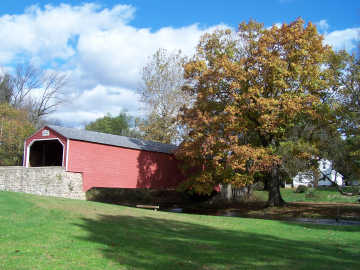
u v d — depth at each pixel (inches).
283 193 1684.3
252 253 382.3
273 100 976.9
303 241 504.1
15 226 434.3
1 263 281.7
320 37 1042.7
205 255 359.3
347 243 495.5
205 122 1051.3
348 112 917.8
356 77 924.6
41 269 273.4
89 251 344.2
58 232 424.8
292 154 965.8
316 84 1015.6
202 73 1119.6
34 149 1344.7
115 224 525.3
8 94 2196.1
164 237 458.6
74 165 1110.4
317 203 1288.1
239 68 1027.9
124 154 1272.1
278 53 1049.5
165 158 1424.7
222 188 1449.3
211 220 725.3
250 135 1179.9
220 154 1059.9
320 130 968.3
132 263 309.3
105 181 1196.5
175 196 1425.9
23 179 1157.7
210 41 1169.4
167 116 1814.7
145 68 1860.2
